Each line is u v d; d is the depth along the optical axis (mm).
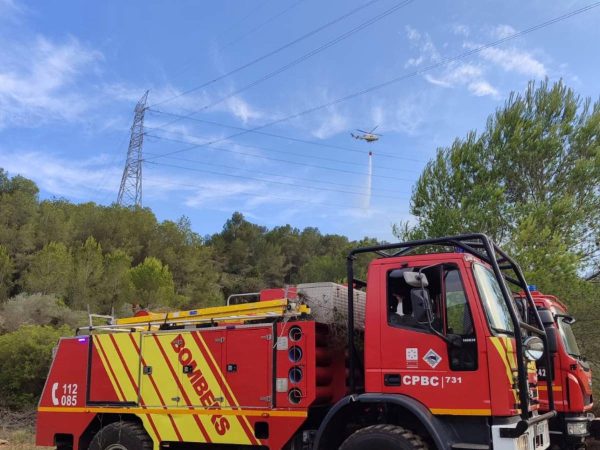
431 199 17641
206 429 6719
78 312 26391
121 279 34625
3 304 26531
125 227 45750
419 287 5641
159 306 33250
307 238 89062
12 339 17641
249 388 6523
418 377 5594
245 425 6480
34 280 30969
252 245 79625
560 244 13867
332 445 5941
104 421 7668
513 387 5367
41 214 41094
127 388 7395
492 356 5312
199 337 7000
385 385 5754
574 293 12969
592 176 15523
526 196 16562
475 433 5316
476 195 16047
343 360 6742
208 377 6824
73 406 7832
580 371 8727
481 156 17109
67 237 40000
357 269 11312
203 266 51062
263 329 6578
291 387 6262
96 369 7734
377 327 5914
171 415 6984
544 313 8547
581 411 8430
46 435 7988
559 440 8461
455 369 5438
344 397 6031
